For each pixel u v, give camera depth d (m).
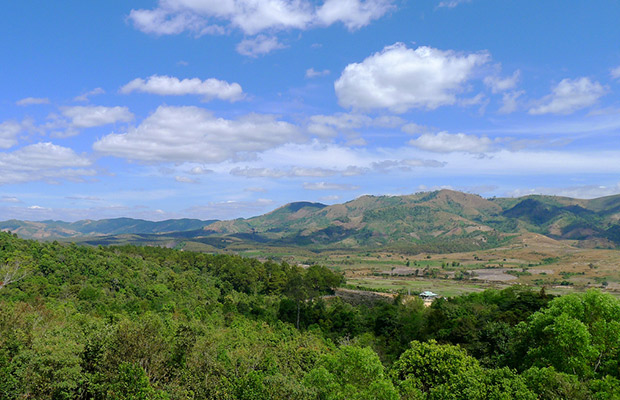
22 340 46.16
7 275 86.12
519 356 51.91
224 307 129.62
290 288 136.12
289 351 72.94
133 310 102.88
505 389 35.81
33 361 40.75
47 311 72.44
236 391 41.28
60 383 39.66
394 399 38.06
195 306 123.25
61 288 108.12
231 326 103.50
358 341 94.56
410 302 131.50
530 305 86.88
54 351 43.25
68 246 150.12
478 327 82.56
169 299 122.56
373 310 136.62
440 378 44.81
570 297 47.88
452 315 99.62
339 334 115.50
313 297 158.00
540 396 35.69
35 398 39.53
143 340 44.34
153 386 41.81
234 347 68.00
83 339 50.94
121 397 36.91
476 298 125.81
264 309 136.88
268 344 75.00
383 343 99.06
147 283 136.00
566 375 36.53
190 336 50.59
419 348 48.38
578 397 34.16
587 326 43.03
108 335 46.41
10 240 127.62
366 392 38.81
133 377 37.97
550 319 46.75
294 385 43.00
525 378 37.62
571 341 41.78
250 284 174.62
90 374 42.56
